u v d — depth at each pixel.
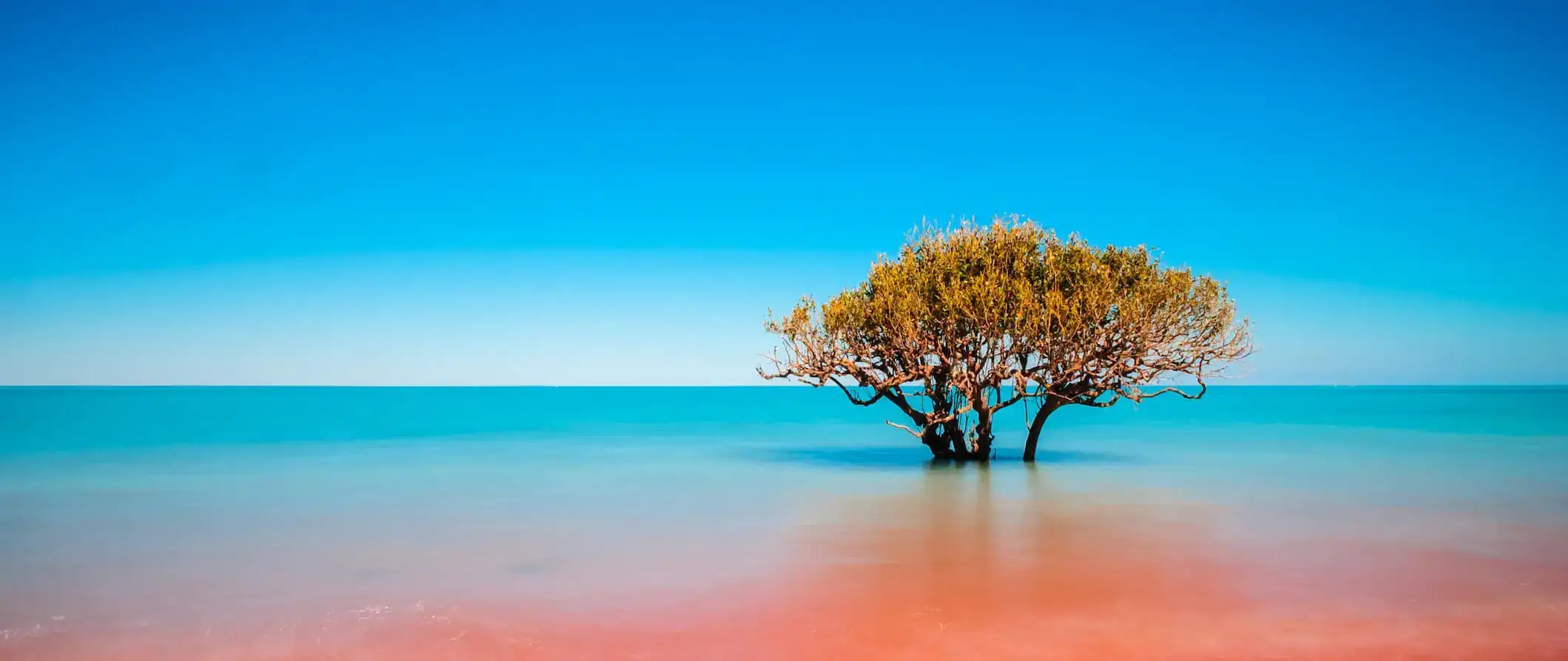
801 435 51.69
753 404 133.50
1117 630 11.86
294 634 11.82
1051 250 29.16
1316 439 45.97
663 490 24.94
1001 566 15.34
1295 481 26.89
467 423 65.69
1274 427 58.53
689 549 16.80
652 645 11.32
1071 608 12.85
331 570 15.20
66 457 35.03
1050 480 27.08
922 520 19.92
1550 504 22.17
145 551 16.77
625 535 18.20
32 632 11.89
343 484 26.64
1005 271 28.86
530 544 17.33
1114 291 27.84
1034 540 17.64
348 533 18.48
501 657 10.96
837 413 95.12
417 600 13.35
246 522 19.81
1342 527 18.97
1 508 21.88
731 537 18.00
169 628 12.05
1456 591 13.68
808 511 21.23
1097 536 18.06
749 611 12.67
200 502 22.81
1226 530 18.55
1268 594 13.54
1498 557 16.00
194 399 159.12
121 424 61.44
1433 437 47.38
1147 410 93.75
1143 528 18.91
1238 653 11.01
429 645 11.38
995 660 10.73
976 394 29.42
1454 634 11.66
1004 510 21.19
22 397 167.25
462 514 20.91
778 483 26.59
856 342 30.45
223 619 12.46
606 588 13.98
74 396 180.38
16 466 31.56
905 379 29.67
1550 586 13.94
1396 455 35.47
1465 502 22.41
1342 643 11.34
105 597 13.58
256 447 40.22
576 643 11.42
